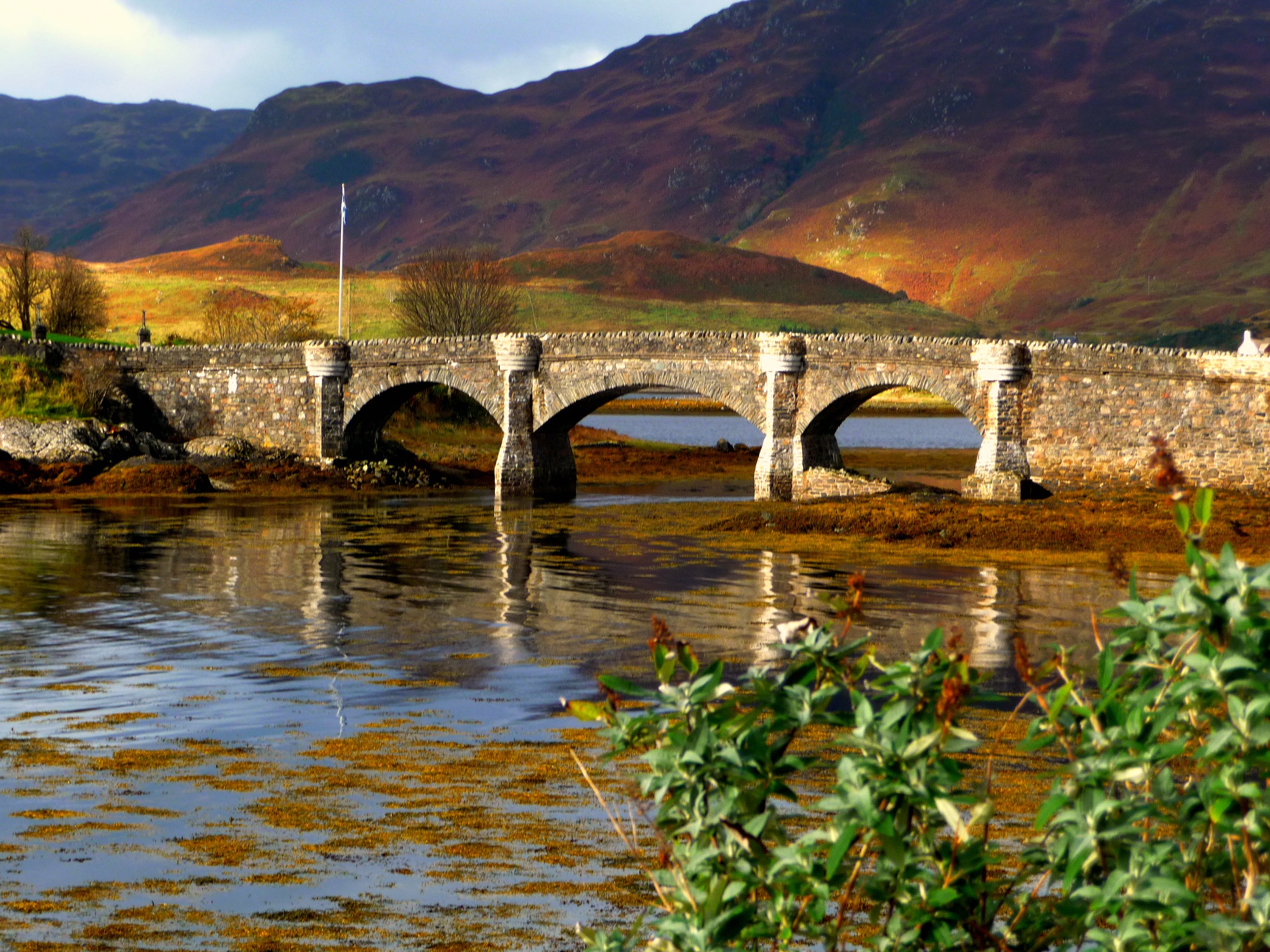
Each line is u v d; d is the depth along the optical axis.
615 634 31.61
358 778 18.48
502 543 51.12
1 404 76.06
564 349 71.56
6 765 19.11
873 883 7.12
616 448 100.75
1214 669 6.63
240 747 20.39
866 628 32.84
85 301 122.75
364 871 14.30
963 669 7.25
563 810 16.86
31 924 12.56
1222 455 59.22
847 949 11.18
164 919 12.72
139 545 48.81
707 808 7.26
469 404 112.12
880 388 65.06
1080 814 6.84
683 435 149.12
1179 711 6.89
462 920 12.69
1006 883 8.78
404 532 54.62
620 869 14.38
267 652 28.83
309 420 78.44
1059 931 7.12
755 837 7.14
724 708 7.52
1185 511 7.20
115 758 19.61
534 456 72.62
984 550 49.06
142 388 81.38
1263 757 6.51
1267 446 58.31
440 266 132.50
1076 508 55.06
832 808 7.04
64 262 130.75
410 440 100.88
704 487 81.12
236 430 80.12
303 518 60.00
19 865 14.44
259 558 45.78
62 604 35.06
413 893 13.54
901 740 6.96
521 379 72.38
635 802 17.08
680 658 7.91
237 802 17.20
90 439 74.25
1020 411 62.03
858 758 7.06
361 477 76.06
